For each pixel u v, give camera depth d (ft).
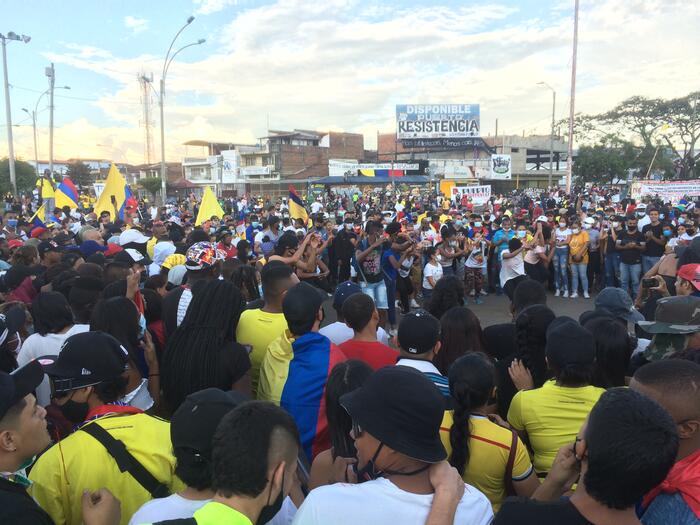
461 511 5.20
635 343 12.12
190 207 126.52
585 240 35.29
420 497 5.00
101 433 6.51
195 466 5.50
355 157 234.38
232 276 17.95
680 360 6.12
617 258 35.29
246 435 4.80
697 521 5.11
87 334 7.50
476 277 35.35
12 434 5.70
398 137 207.10
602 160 181.98
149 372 10.42
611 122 197.67
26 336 14.14
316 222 38.22
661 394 5.76
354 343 11.51
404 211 66.74
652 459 4.24
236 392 6.94
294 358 9.79
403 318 10.42
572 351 8.43
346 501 4.95
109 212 44.14
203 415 5.65
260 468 4.76
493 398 9.91
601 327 10.51
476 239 35.94
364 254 26.13
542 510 4.75
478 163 201.57
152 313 13.39
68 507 6.25
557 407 8.36
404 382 5.31
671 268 20.71
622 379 10.46
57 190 52.65
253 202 119.55
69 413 7.21
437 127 207.51
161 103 81.05
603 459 4.33
